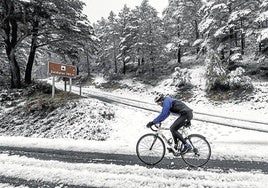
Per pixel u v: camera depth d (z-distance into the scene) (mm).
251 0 26516
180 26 38500
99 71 49281
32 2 16234
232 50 27047
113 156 7578
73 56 21953
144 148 6809
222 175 5719
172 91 28609
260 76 25797
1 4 17531
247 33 26391
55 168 6355
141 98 29500
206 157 6473
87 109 14195
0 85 20859
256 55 28781
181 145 6449
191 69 32875
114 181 5398
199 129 12250
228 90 24453
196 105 23969
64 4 18031
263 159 7109
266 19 23484
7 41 19734
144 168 6227
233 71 24594
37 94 17438
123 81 37812
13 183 5387
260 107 20297
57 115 14141
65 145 9180
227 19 27188
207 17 28578
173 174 5797
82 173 5914
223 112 20234
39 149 8625
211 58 25906
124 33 40375
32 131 13227
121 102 21688
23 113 14922
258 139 10023
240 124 13867
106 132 12148
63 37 19734
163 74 36125
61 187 5160
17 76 19750
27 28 18500
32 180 5551
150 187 5066
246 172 5930
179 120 6332
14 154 7871
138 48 37781
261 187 5004
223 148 8461
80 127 12664
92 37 19438
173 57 41969
